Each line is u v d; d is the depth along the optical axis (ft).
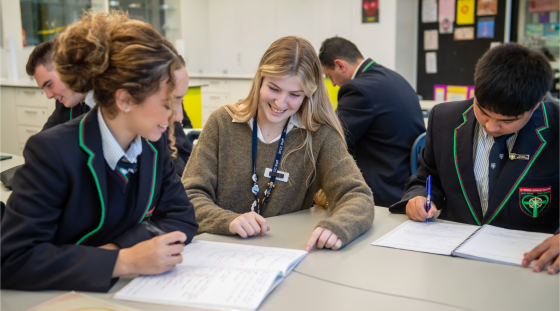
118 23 3.02
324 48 9.00
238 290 2.85
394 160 7.88
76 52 2.93
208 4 22.33
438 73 18.30
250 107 4.88
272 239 3.94
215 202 4.92
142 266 2.99
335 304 2.77
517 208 4.49
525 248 3.59
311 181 4.98
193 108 15.11
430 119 5.30
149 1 20.03
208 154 4.88
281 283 3.06
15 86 14.78
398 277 3.15
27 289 2.91
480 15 16.92
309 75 4.42
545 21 15.93
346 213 4.05
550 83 4.09
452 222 4.37
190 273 3.11
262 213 4.88
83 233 3.26
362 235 4.05
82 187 3.10
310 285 3.03
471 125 4.84
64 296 2.77
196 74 20.92
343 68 8.83
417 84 18.93
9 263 2.86
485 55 4.31
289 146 4.89
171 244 3.23
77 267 2.91
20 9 16.46
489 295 2.88
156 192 3.69
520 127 4.21
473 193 4.77
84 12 3.24
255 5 21.17
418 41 18.57
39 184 2.94
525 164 4.45
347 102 7.88
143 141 3.46
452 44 17.75
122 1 19.03
